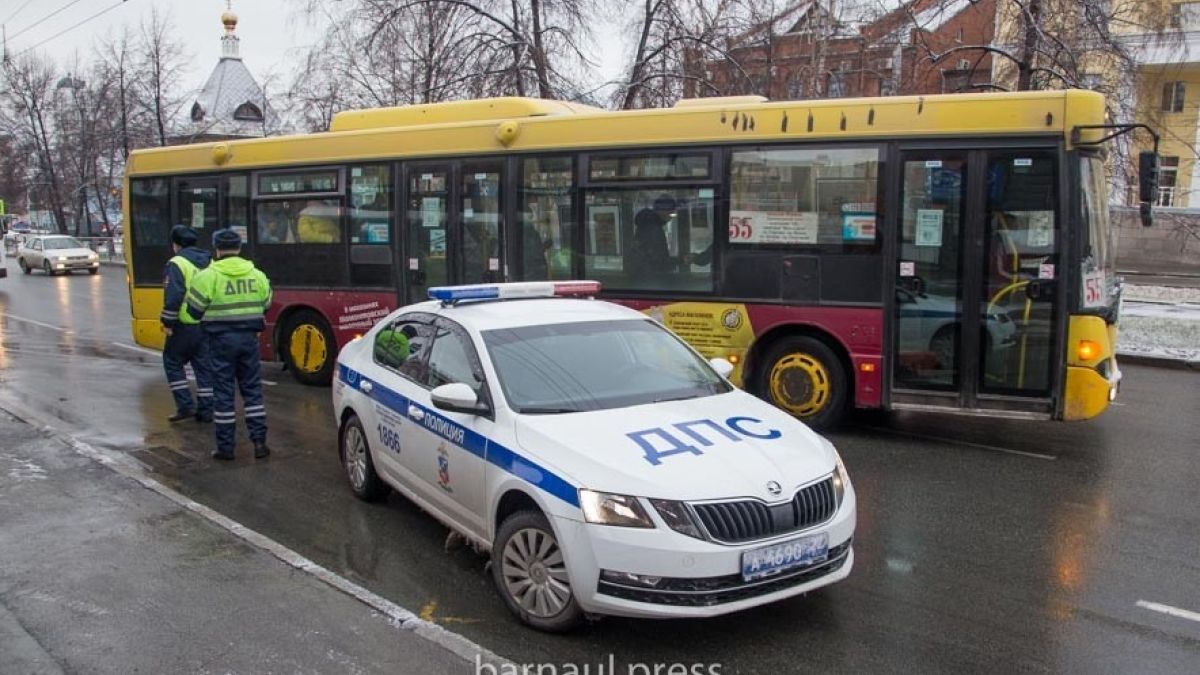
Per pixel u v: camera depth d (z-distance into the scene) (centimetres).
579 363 526
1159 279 2659
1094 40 1427
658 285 897
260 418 767
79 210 5484
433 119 1056
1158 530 592
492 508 467
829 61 1783
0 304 2269
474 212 990
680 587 395
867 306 816
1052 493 673
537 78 1827
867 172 809
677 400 511
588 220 927
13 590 472
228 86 5728
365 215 1060
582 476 418
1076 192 748
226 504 642
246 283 757
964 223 782
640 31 1862
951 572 519
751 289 855
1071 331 753
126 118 4347
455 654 405
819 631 443
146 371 1207
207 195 1170
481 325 541
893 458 771
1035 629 446
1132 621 456
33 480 661
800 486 426
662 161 885
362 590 473
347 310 1079
